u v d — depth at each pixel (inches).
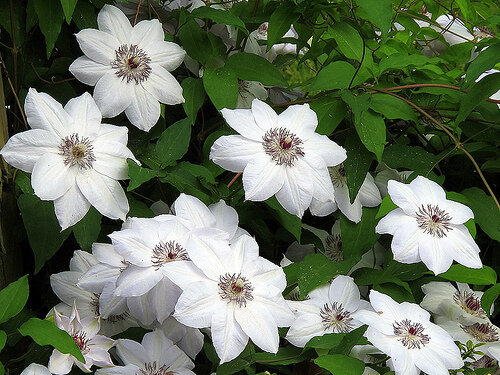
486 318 31.0
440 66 40.8
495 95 37.4
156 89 30.0
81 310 28.9
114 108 29.3
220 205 28.5
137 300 25.0
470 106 30.2
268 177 27.3
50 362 24.0
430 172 32.6
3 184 29.7
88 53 29.2
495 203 31.7
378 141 30.2
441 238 27.6
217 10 30.7
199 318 23.5
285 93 40.7
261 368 29.4
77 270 29.0
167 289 24.8
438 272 27.0
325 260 30.2
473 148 32.4
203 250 24.5
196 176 29.1
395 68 32.9
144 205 30.6
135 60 29.4
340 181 31.9
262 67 32.6
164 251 25.0
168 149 28.3
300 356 27.5
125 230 24.9
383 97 32.0
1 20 31.2
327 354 25.2
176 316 23.1
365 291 32.8
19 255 32.4
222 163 27.4
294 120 29.0
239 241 25.6
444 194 28.9
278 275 25.7
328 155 28.8
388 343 25.5
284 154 27.7
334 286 29.4
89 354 25.1
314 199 31.4
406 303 27.6
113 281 26.3
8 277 31.2
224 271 24.7
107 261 26.9
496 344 29.1
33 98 26.6
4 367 25.2
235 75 32.3
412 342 25.7
